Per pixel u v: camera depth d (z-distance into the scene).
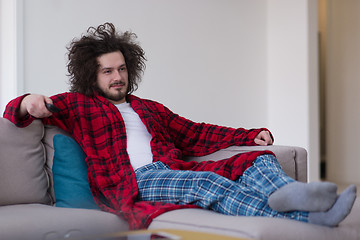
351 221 1.81
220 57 5.02
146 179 2.16
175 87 4.70
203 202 1.95
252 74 5.29
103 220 1.86
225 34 5.06
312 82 5.16
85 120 2.34
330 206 1.65
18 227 1.66
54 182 2.16
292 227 1.61
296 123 5.23
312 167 5.18
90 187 2.18
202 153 2.60
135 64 2.72
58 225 1.74
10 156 2.08
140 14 4.46
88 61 2.45
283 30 5.29
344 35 6.21
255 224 1.57
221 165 2.13
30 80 3.88
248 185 1.97
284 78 5.30
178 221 1.76
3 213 1.79
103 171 2.22
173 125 2.67
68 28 4.06
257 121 5.33
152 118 2.53
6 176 2.05
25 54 3.85
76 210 1.91
